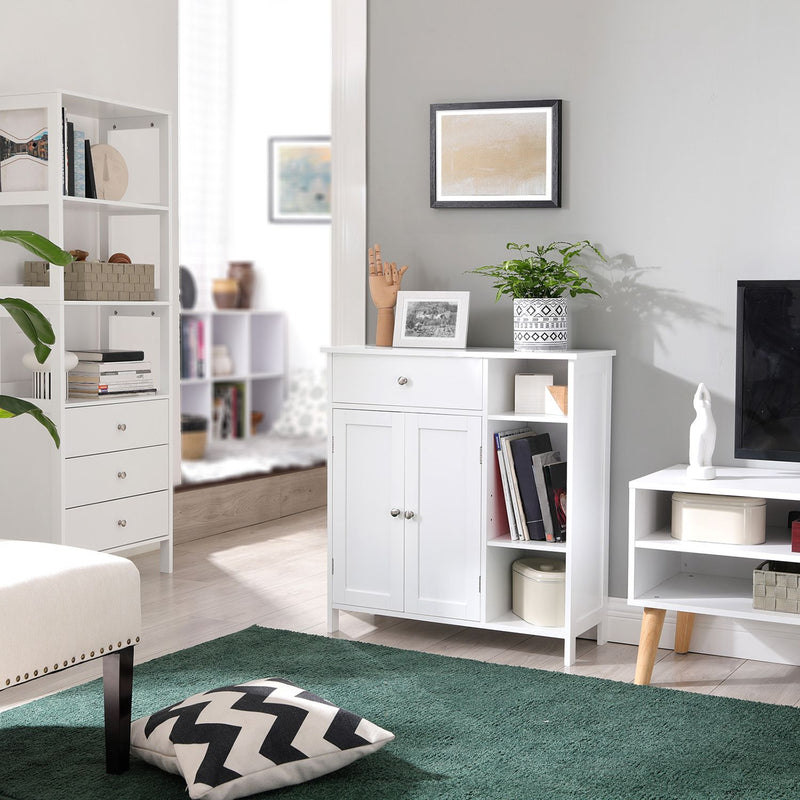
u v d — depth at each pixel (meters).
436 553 3.44
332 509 3.58
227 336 7.23
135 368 4.25
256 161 7.42
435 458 3.41
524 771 2.45
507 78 3.65
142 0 4.74
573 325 3.60
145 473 4.29
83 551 2.50
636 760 2.52
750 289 3.22
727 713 2.82
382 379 3.47
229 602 3.95
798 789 2.37
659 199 3.46
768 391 3.22
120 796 2.33
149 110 4.30
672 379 3.48
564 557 3.62
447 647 3.45
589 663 3.32
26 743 2.61
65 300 4.08
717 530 3.08
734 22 3.34
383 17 3.82
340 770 2.45
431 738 2.64
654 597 3.13
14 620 2.22
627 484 3.56
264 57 7.35
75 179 4.07
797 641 3.32
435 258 3.80
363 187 3.88
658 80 3.45
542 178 3.60
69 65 4.41
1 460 4.01
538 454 3.38
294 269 7.40
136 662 3.24
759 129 3.33
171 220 4.51
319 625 3.67
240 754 2.29
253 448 6.55
